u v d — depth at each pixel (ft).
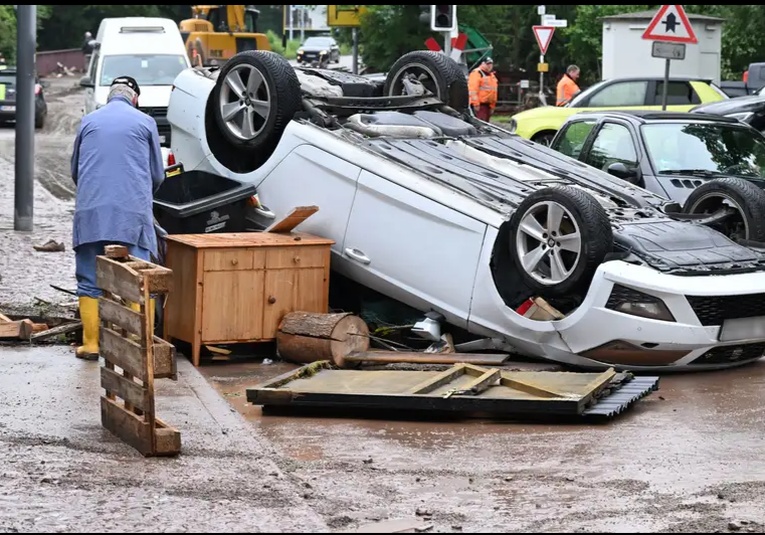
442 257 41.96
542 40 140.77
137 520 24.98
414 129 47.91
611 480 28.84
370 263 43.73
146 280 29.19
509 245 40.68
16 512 25.29
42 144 124.98
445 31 91.66
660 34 72.13
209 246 40.75
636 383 37.37
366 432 33.47
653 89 97.60
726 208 45.19
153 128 40.52
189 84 51.55
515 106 189.06
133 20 115.14
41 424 31.99
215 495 26.84
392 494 27.63
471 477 29.09
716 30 125.49
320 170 45.14
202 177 49.42
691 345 38.96
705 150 56.34
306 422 34.55
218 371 40.96
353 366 40.98
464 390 34.91
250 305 41.63
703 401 36.86
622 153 56.95
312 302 42.80
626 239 40.60
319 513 25.86
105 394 32.86
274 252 41.88
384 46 179.32
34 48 67.51
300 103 47.47
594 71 188.14
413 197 42.52
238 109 48.47
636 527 25.38
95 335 39.96
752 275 40.11
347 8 181.47
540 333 40.24
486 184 43.45
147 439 29.48
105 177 39.42
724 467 29.86
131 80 42.06
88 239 39.27
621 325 38.78
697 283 38.81
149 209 40.06
